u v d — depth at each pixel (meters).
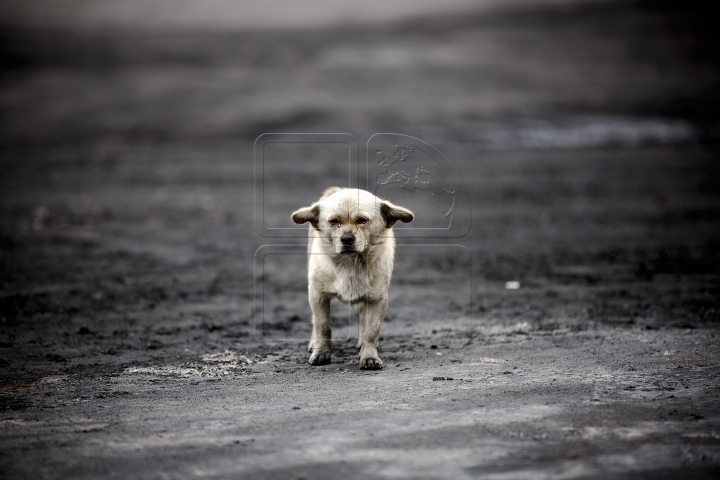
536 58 54.03
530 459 4.63
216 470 4.58
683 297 11.33
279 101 42.94
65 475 4.57
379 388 6.54
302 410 5.86
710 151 34.25
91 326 9.92
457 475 4.40
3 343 8.80
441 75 48.81
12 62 51.91
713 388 6.24
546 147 35.00
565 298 11.52
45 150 34.94
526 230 18.91
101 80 48.25
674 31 60.47
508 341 8.63
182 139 36.66
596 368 7.05
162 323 10.20
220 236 18.45
